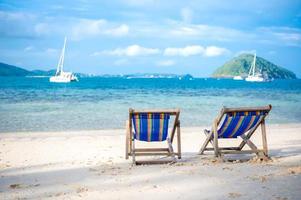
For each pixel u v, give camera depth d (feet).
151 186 17.72
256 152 24.76
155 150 25.57
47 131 43.65
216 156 24.71
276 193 15.71
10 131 43.52
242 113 23.52
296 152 28.81
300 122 53.36
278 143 34.53
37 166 23.95
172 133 26.17
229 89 211.61
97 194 16.51
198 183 18.04
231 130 24.97
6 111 66.74
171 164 23.73
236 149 26.16
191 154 29.07
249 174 19.89
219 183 17.90
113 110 69.15
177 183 18.19
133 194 16.35
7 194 16.80
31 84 272.72
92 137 38.47
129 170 22.06
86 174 21.12
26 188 17.92
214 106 80.02
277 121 54.75
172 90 185.88
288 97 121.60
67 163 24.98
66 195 16.46
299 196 15.14
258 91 180.55
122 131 43.50
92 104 83.92
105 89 192.75
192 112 66.23
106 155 28.35
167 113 23.34
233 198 15.19
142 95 128.88
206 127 46.98
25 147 32.22
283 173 19.85
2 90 163.32
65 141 35.76
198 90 189.57
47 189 17.63
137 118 23.41
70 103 86.48
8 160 26.30
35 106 77.36
